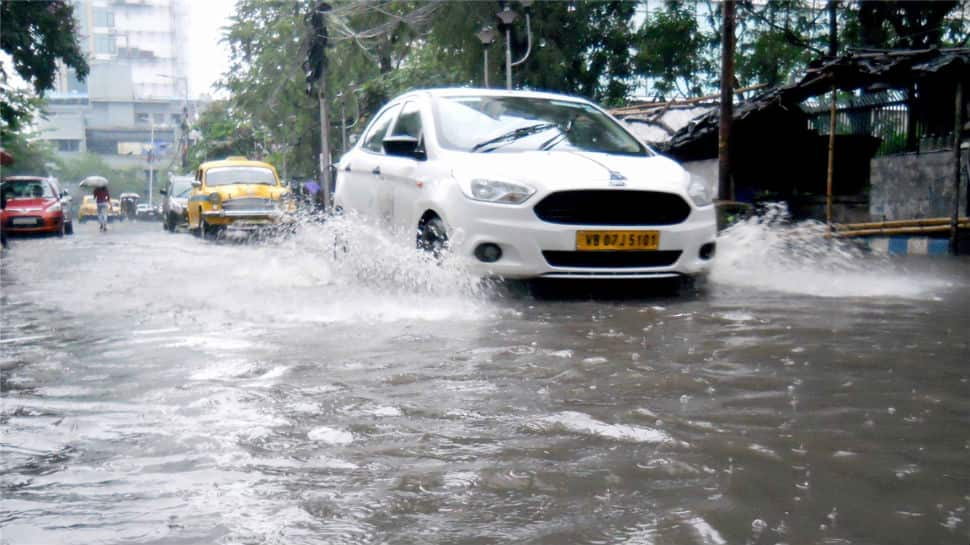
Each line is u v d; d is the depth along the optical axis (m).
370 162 7.89
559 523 2.04
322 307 5.68
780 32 23.42
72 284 7.91
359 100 30.75
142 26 150.25
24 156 55.81
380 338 4.55
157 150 125.00
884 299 5.95
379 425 2.89
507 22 17.70
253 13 37.69
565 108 7.52
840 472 2.37
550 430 2.80
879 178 13.70
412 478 2.37
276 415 3.03
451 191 6.28
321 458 2.55
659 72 26.08
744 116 14.05
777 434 2.73
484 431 2.80
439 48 27.52
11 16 23.25
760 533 1.96
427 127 7.12
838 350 4.11
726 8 12.55
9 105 28.34
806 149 16.31
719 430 2.78
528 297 6.15
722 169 12.71
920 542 1.90
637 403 3.14
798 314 5.27
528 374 3.65
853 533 1.95
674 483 2.29
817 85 13.06
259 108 37.28
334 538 1.98
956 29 19.92
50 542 1.97
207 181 21.36
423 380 3.56
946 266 8.53
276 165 38.44
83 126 128.62
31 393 3.45
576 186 6.02
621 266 6.19
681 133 16.70
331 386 3.46
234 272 8.37
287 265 8.89
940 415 2.94
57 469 2.49
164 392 3.40
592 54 26.48
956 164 10.61
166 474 2.43
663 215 6.27
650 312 5.44
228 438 2.76
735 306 5.67
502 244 6.02
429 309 5.58
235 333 4.75
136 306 6.01
